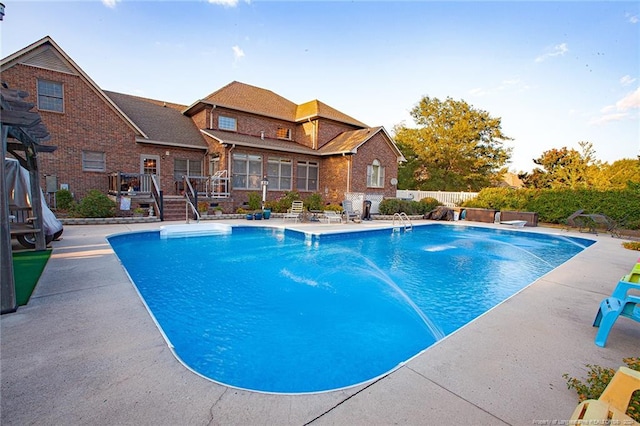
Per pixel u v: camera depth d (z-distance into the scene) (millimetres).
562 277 6703
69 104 13859
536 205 18812
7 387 2457
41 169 13328
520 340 3594
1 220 3852
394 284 6898
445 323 4945
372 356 3848
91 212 12102
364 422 2178
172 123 18578
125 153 15406
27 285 5055
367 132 21312
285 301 5656
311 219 15883
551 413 2320
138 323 3709
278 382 3252
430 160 31641
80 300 4426
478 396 2514
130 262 7918
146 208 14125
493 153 32594
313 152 20438
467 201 22000
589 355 3268
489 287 6840
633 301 3393
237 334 4332
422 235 14867
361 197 18688
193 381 2633
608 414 1930
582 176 27500
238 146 17266
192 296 5727
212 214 15016
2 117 3938
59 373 2666
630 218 15469
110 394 2414
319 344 4125
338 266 8266
